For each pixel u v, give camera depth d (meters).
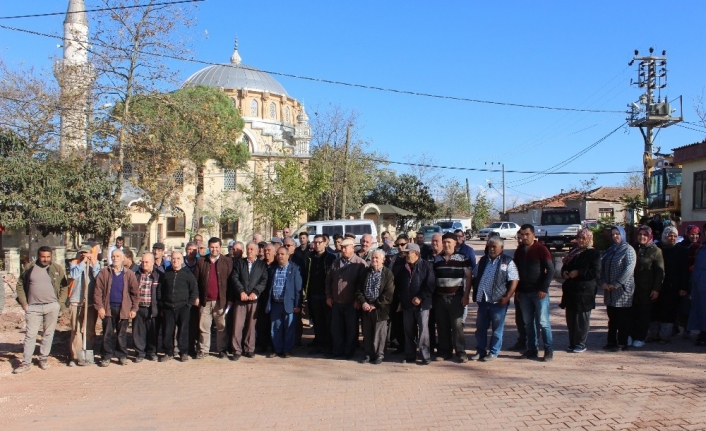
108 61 21.97
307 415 6.56
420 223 52.91
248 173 38.59
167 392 7.80
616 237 9.18
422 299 8.90
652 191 27.59
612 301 9.03
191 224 38.78
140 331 9.76
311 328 12.90
